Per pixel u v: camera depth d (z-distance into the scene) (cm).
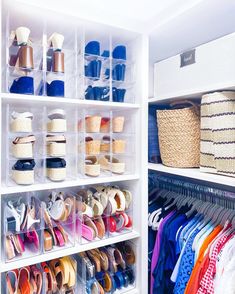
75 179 111
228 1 92
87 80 115
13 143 100
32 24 108
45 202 115
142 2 99
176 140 117
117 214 124
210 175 97
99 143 119
